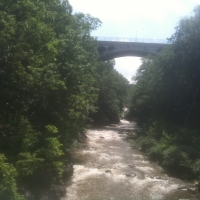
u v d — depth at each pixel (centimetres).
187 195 1440
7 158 1027
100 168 1947
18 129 1169
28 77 1151
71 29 1744
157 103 3612
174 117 3369
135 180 1684
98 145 3008
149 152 2470
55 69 1495
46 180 1212
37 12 1165
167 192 1479
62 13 1819
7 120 1150
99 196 1365
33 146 1163
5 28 1048
